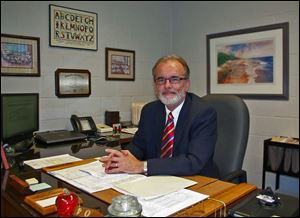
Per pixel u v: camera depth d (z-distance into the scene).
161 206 0.86
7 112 1.57
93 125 2.44
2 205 0.92
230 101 1.63
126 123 2.80
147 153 1.54
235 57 2.87
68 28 2.46
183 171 1.18
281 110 2.61
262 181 2.58
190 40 3.23
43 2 2.31
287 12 2.52
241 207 0.83
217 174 1.47
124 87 2.91
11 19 2.14
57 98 2.42
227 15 2.92
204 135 1.35
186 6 3.25
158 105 1.57
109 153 1.26
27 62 2.23
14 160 1.43
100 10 2.68
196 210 0.83
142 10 3.05
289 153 2.37
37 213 0.82
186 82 1.49
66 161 1.39
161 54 3.27
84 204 0.88
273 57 2.61
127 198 0.82
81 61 2.56
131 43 2.96
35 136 2.02
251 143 2.81
